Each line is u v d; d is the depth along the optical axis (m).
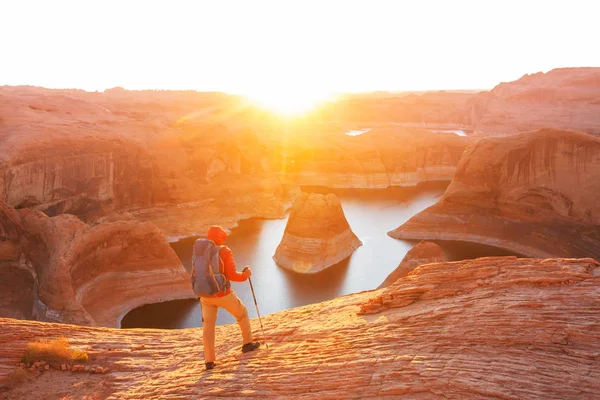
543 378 5.14
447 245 57.75
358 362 6.14
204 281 6.88
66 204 52.81
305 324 8.40
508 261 8.20
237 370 6.79
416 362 5.84
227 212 66.81
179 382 6.89
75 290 34.66
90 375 7.81
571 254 51.25
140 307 38.25
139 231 39.72
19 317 33.81
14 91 155.75
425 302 7.79
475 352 5.85
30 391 7.36
